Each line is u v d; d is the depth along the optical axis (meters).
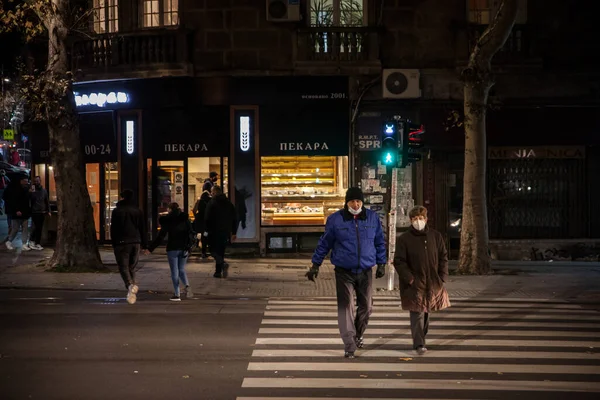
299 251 19.41
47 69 15.83
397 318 11.16
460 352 8.82
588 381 7.51
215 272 15.43
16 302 12.37
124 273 12.05
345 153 19.34
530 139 19.62
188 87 19.25
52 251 19.45
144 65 18.97
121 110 19.94
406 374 7.70
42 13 15.59
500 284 14.94
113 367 7.89
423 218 8.59
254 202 19.30
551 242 19.70
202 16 19.17
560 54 19.62
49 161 21.75
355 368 7.95
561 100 19.59
